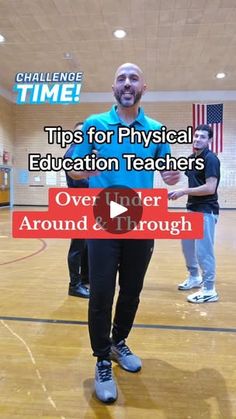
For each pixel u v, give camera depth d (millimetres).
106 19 7910
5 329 2494
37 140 14094
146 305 3016
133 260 1817
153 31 8500
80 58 10281
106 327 1769
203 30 8438
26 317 2717
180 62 10539
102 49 9617
